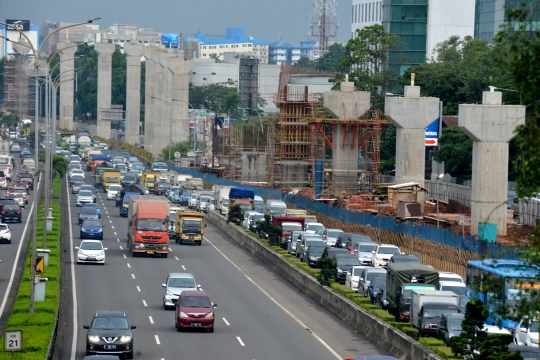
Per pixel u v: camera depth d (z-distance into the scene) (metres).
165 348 95.81
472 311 78.00
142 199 172.88
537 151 49.44
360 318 109.12
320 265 131.62
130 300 124.38
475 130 157.12
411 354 90.25
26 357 82.19
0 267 147.88
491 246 128.62
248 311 120.44
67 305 119.44
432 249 146.88
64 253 167.88
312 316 118.31
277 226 177.62
